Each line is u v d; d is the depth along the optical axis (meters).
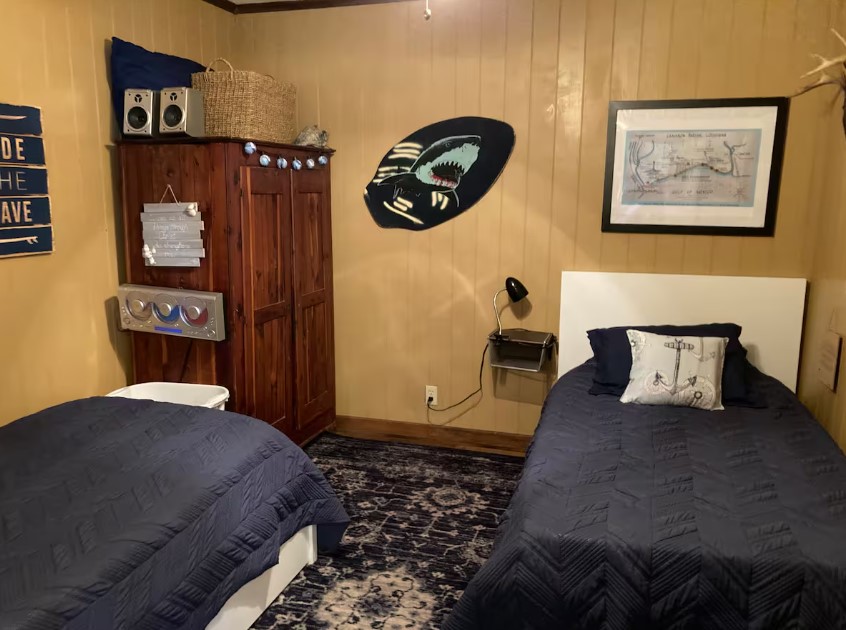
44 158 2.68
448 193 3.63
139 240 3.05
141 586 1.70
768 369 3.28
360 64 3.67
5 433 2.30
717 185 3.25
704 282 3.29
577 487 2.14
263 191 3.10
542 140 3.45
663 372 2.90
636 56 3.25
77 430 2.34
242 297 3.01
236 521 2.09
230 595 2.00
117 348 3.14
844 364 2.67
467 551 2.70
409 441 3.89
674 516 1.94
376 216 3.77
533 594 1.83
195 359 3.07
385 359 3.89
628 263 3.44
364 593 2.42
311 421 3.70
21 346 2.64
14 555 1.64
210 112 3.13
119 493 1.95
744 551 1.78
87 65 2.88
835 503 2.02
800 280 3.18
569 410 2.85
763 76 3.13
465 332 3.74
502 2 3.39
